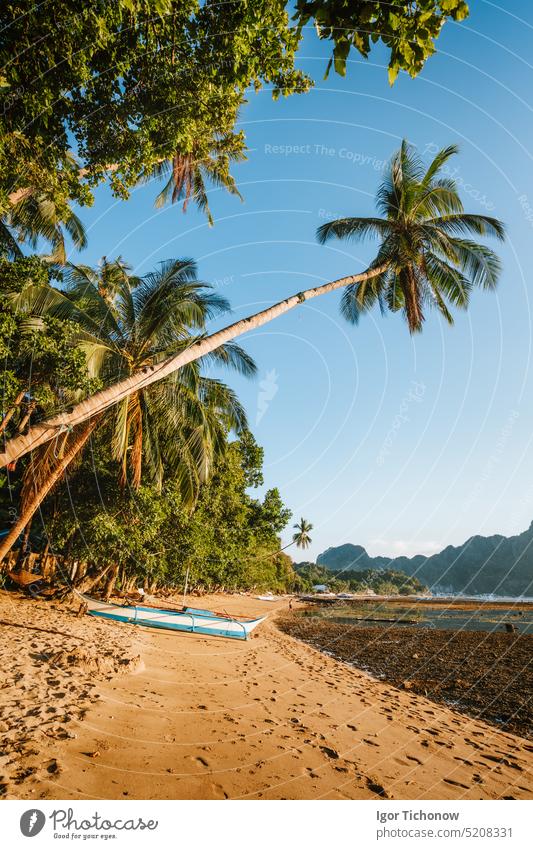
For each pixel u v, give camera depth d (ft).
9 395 28.55
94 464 53.42
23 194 29.94
